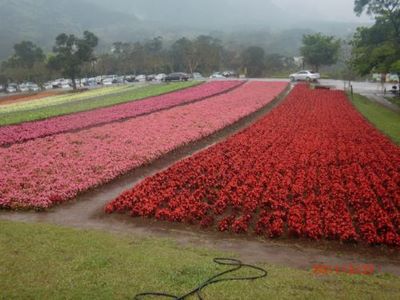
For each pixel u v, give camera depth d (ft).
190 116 114.11
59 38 258.16
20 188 55.77
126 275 30.12
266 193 51.83
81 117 113.80
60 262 32.09
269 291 28.25
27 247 35.12
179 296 27.40
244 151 74.64
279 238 41.42
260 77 323.57
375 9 166.09
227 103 141.18
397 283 30.89
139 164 69.10
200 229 43.91
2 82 328.70
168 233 43.04
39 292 27.76
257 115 123.24
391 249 39.09
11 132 93.45
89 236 38.96
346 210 46.42
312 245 39.93
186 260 33.40
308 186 54.19
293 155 71.05
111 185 60.44
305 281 30.04
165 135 89.10
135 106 133.80
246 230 42.80
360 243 40.11
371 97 171.01
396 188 53.78
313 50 281.33
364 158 68.23
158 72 367.45
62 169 64.28
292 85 219.20
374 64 154.92
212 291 28.07
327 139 83.87
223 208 48.39
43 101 179.83
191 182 57.57
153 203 48.96
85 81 308.60
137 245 37.52
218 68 368.89
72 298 27.09
